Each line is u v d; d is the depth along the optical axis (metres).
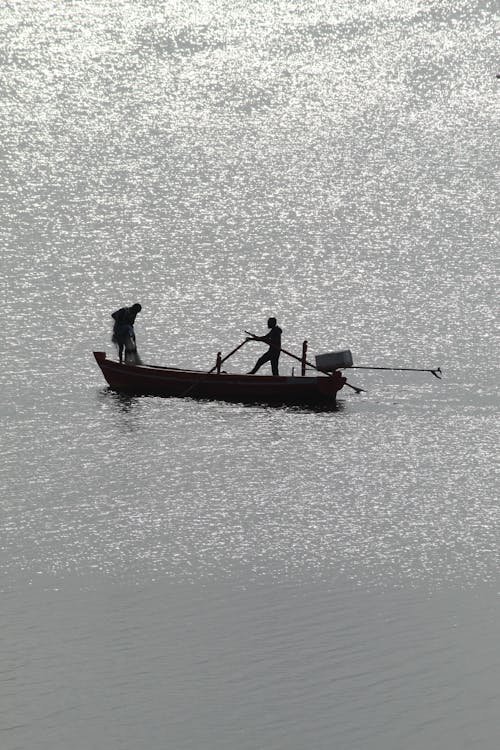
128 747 46.78
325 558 65.44
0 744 46.88
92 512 72.19
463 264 149.25
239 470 80.44
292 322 123.38
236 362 109.88
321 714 49.03
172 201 187.00
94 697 50.28
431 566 64.31
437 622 57.28
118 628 56.47
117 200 187.00
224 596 60.19
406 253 155.50
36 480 77.81
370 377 104.69
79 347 113.12
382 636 55.72
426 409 95.44
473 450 85.06
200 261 150.88
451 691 50.88
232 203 186.12
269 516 71.75
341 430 89.75
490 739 47.38
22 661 53.16
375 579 62.59
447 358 110.38
